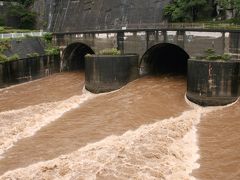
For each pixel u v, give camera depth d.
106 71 38.97
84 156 21.31
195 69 32.72
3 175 19.72
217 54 35.75
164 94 35.72
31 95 38.91
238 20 47.28
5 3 67.50
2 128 27.69
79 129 26.92
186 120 28.38
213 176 19.61
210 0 52.41
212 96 31.98
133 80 41.62
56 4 67.06
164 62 48.31
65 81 45.72
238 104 31.20
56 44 52.56
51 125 28.30
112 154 21.31
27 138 25.64
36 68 47.38
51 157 22.08
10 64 43.38
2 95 39.47
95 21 60.28
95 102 35.22
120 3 57.97
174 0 52.81
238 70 31.70
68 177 18.84
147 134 24.48
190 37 37.81
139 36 42.25
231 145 23.50
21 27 66.81
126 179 18.56
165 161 20.72
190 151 22.86
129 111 30.73
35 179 18.89
